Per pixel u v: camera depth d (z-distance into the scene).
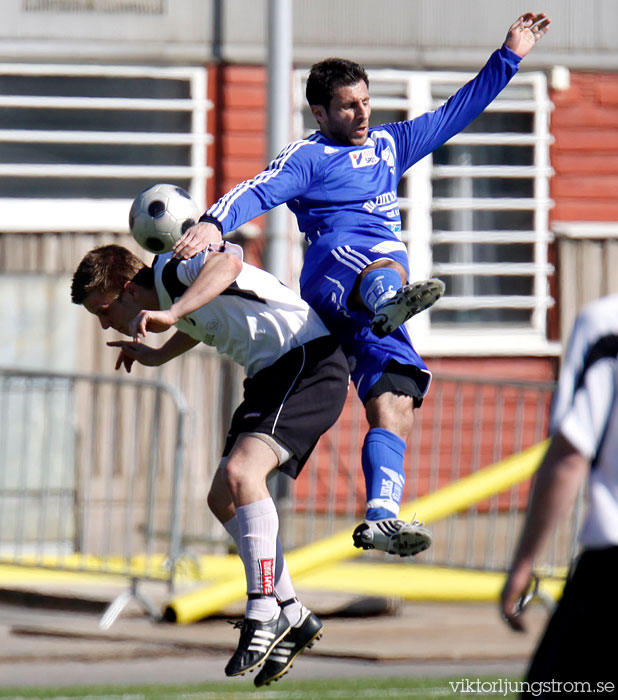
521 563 12.22
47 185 41.53
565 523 37.28
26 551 38.97
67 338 39.94
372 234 18.39
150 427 39.28
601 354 12.27
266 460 17.70
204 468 39.06
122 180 41.97
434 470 40.72
